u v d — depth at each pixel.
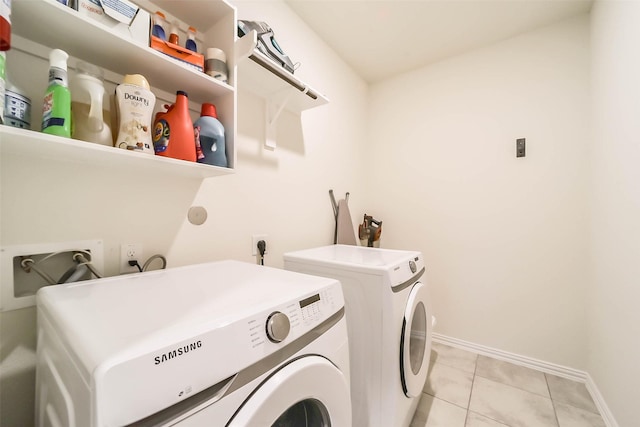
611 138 1.33
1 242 0.67
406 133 2.38
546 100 1.80
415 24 1.78
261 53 1.09
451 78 2.16
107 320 0.49
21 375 0.69
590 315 1.61
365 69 2.34
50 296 0.62
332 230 2.04
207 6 0.97
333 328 0.73
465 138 2.09
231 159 0.98
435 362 1.87
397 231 2.41
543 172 1.80
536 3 1.60
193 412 0.41
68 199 0.78
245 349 0.49
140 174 0.94
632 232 1.11
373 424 1.07
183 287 0.71
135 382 0.36
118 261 0.89
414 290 1.22
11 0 0.56
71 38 0.70
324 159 1.97
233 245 1.28
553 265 1.77
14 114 0.59
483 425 1.29
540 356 1.79
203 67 0.92
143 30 0.75
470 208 2.06
